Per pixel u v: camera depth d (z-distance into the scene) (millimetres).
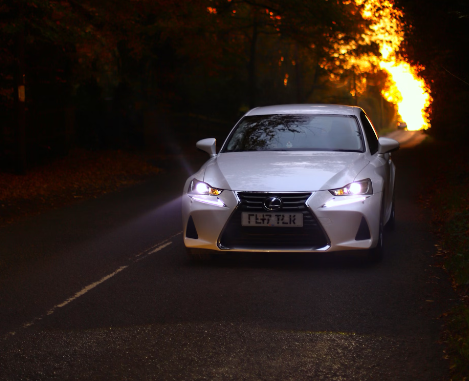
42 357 4047
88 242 8062
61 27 15672
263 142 7285
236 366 3824
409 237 7879
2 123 17891
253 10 31406
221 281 5855
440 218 8984
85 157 20219
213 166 6754
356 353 3994
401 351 4004
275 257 6781
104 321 4766
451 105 17141
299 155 6844
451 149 20484
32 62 18734
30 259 7129
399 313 4793
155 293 5516
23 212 11008
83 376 3729
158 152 26312
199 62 33000
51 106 19750
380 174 6684
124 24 18172
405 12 15531
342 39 29609
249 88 41188
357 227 6043
